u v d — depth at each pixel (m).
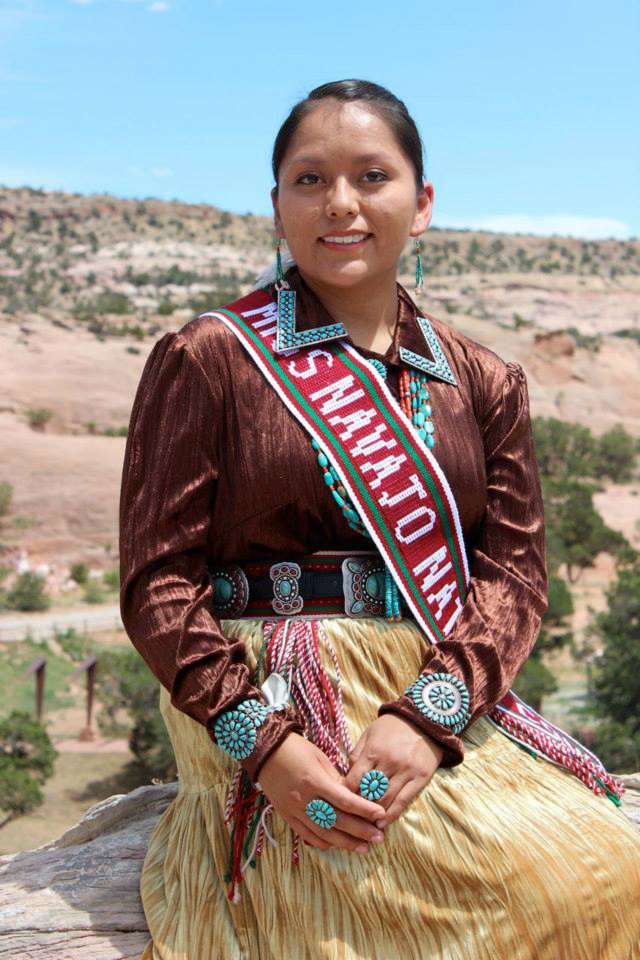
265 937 2.34
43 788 33.38
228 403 2.42
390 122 2.51
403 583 2.43
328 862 2.26
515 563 2.60
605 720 34.41
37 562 72.50
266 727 2.21
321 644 2.40
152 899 2.56
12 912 2.67
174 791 3.39
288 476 2.39
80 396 91.88
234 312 2.54
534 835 2.29
